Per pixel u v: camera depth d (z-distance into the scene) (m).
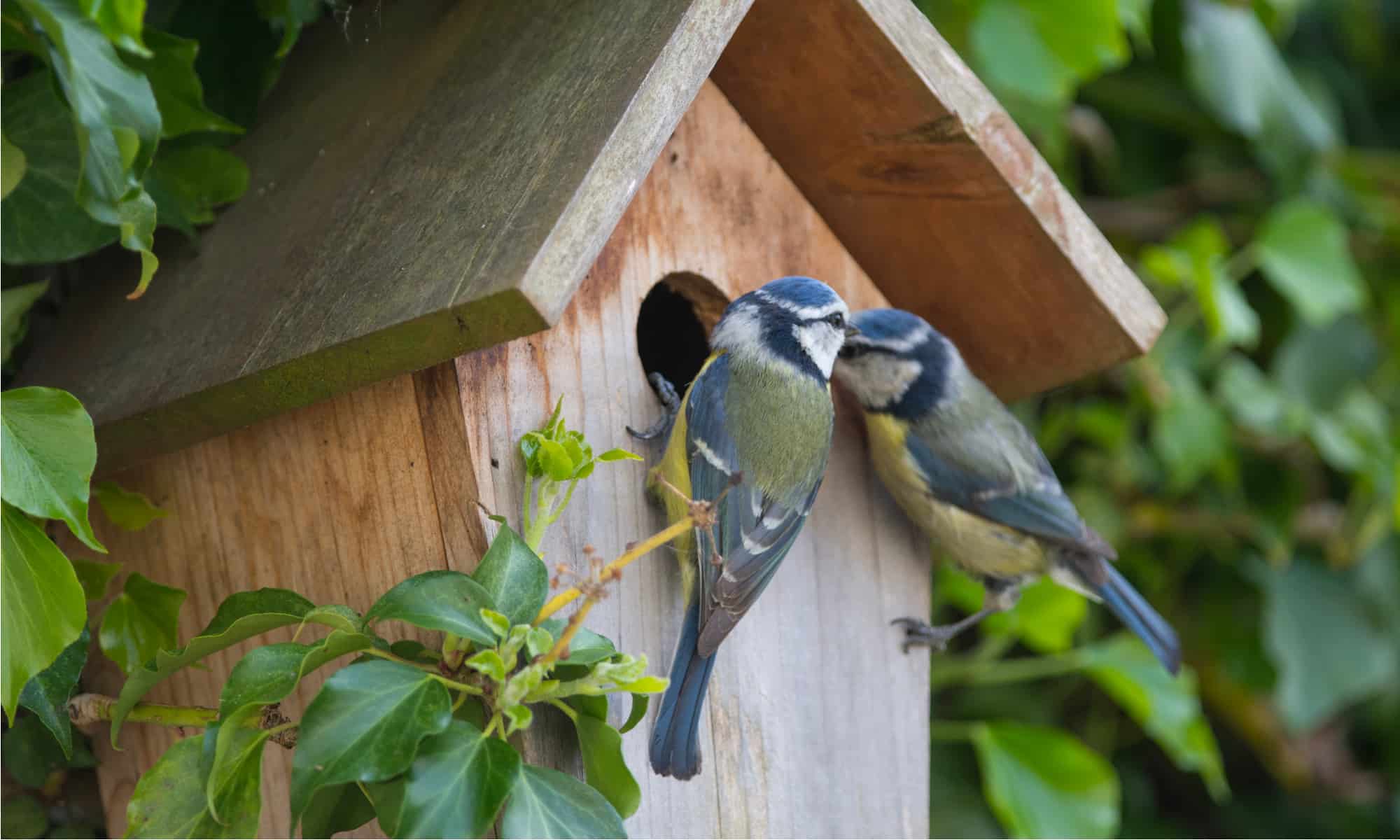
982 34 7.00
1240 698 8.95
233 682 4.14
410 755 3.87
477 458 4.57
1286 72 8.65
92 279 5.80
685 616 4.99
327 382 4.49
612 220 4.25
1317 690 8.37
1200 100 8.39
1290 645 8.38
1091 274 5.79
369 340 4.29
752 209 5.63
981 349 6.58
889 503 6.31
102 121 4.15
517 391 4.72
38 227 5.14
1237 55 8.07
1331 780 9.42
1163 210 8.73
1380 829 9.21
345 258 4.73
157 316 5.30
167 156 5.47
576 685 4.16
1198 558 8.72
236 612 4.56
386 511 4.80
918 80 5.24
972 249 5.98
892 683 6.08
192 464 5.33
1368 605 8.59
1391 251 9.12
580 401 4.93
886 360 5.98
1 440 4.09
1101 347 6.13
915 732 6.11
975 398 6.33
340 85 5.74
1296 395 8.61
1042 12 7.04
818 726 5.71
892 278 6.40
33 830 5.64
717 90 5.54
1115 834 8.79
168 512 5.40
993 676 7.56
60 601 4.22
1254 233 8.59
